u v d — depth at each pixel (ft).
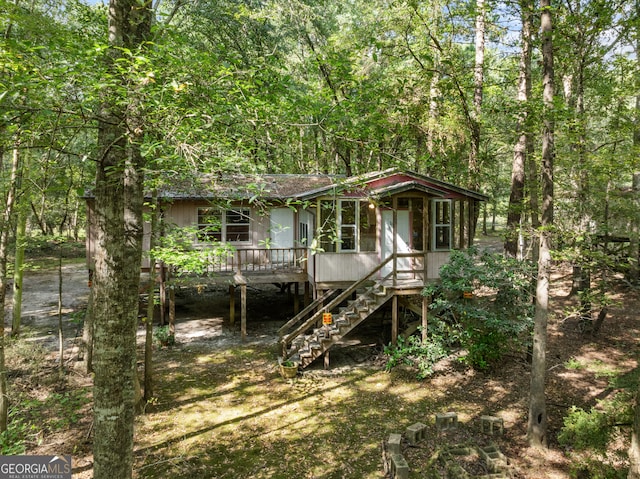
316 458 26.73
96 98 12.98
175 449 27.58
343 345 46.37
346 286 45.19
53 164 18.78
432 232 45.96
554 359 40.04
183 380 37.63
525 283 37.19
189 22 50.65
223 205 19.77
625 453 24.06
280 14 53.52
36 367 37.81
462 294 41.98
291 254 56.34
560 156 32.94
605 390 33.96
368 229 45.60
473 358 38.42
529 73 44.01
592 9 32.19
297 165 72.95
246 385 36.70
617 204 34.01
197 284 46.98
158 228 33.14
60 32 16.29
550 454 27.17
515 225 43.88
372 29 52.44
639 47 39.37
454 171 57.31
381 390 35.81
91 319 37.58
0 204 27.91
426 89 48.65
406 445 27.96
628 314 47.09
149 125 14.19
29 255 95.71
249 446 27.96
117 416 15.92
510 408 32.53
